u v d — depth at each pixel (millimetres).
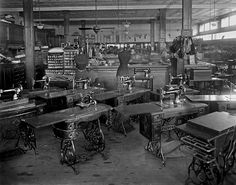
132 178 4148
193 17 20469
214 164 3719
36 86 9438
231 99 5562
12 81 10602
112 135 6082
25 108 5176
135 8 14195
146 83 8305
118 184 3984
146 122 4746
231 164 4062
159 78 9336
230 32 18172
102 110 4891
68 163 4586
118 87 7535
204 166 3781
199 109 4945
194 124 3814
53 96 6461
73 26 24141
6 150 5156
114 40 24641
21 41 13695
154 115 4520
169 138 5621
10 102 5113
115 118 6254
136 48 20609
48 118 4375
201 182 3844
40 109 5590
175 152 4984
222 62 12266
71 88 7637
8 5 12938
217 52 14141
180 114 4773
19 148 5191
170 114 4688
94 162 4730
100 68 9188
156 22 22906
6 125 4945
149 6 14055
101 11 16359
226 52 13602
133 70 9117
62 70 10500
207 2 13352
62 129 4469
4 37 11492
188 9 8320
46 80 7465
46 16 17422
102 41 24625
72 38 22672
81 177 4211
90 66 9141
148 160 4758
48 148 5375
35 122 4184
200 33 24266
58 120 4270
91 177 4207
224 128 3580
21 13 16125
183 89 5258
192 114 5113
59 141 5730
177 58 8539
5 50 11438
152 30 21875
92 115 4711
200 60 12562
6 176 4273
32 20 9648
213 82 9047
